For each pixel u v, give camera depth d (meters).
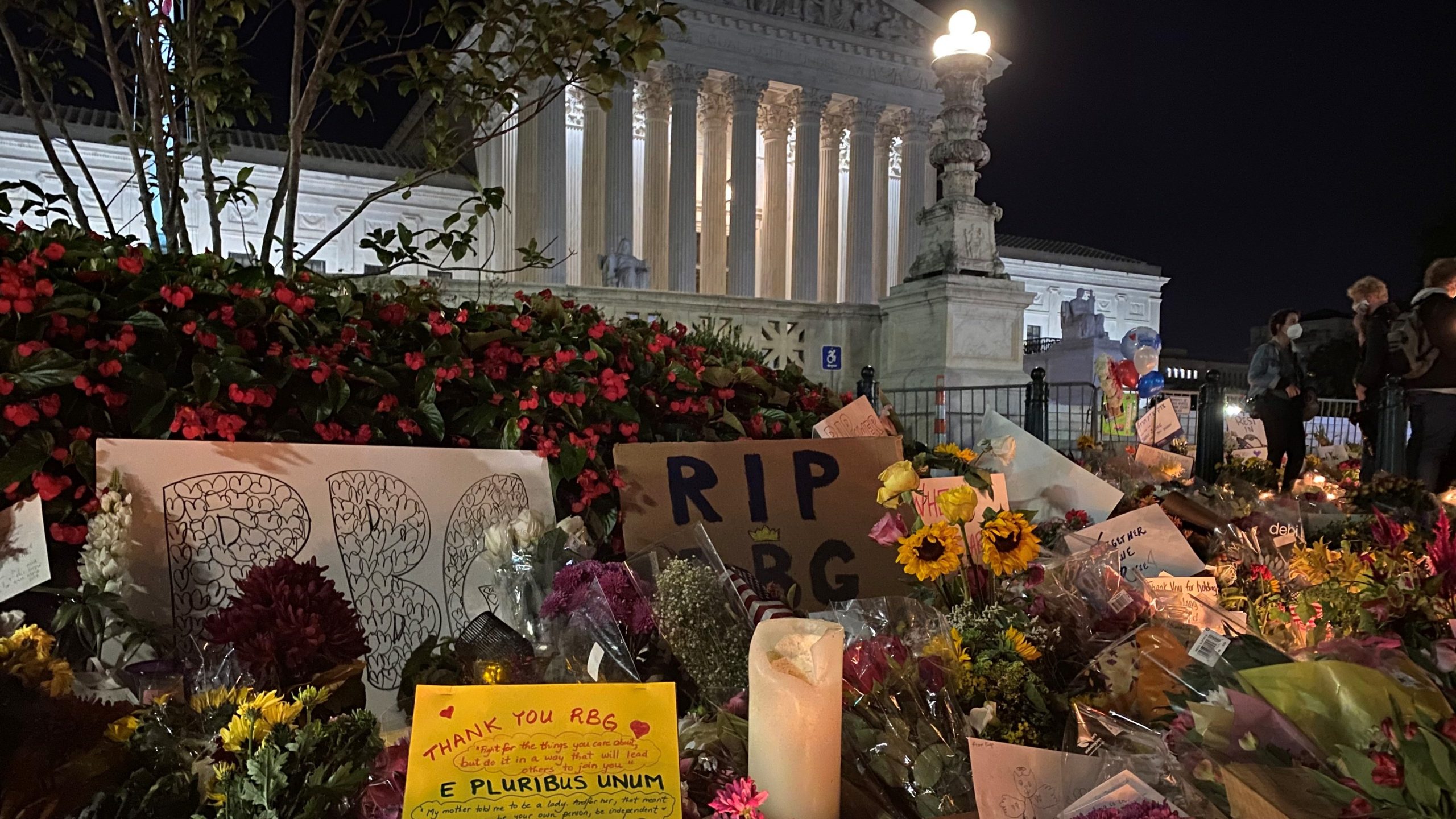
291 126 3.40
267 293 2.25
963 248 11.15
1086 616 2.01
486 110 3.62
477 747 1.30
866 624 1.82
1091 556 2.26
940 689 1.59
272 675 1.51
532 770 1.30
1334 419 12.76
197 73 3.42
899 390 10.73
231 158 22.44
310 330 2.28
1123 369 8.25
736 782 1.22
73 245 2.18
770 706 1.26
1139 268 39.41
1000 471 3.14
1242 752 1.23
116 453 1.86
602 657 1.62
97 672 1.56
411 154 26.88
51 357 1.81
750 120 26.31
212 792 1.24
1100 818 1.21
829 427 2.99
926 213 11.55
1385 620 1.84
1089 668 1.75
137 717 1.34
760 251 31.64
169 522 1.88
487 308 2.78
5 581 1.71
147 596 1.82
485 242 25.56
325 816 1.23
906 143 29.28
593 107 25.12
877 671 1.58
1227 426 7.43
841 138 29.59
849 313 12.05
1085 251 40.34
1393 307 6.59
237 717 1.27
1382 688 1.23
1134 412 8.28
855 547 2.44
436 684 1.69
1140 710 1.61
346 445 2.16
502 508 2.29
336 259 24.36
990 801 1.35
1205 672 1.42
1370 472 6.61
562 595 1.76
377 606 2.05
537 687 1.37
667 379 2.95
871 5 28.06
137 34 3.42
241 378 2.04
